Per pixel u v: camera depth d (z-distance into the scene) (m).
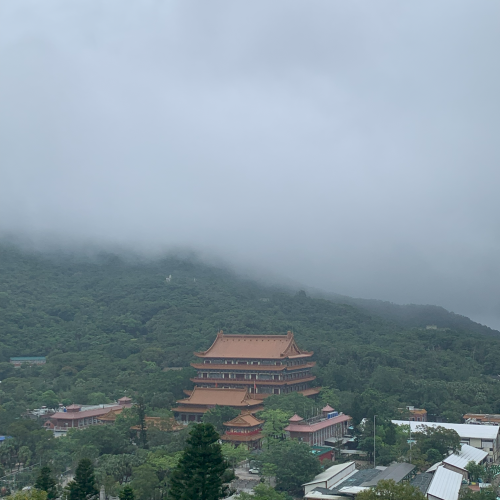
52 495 162.38
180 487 140.12
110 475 198.38
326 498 191.62
